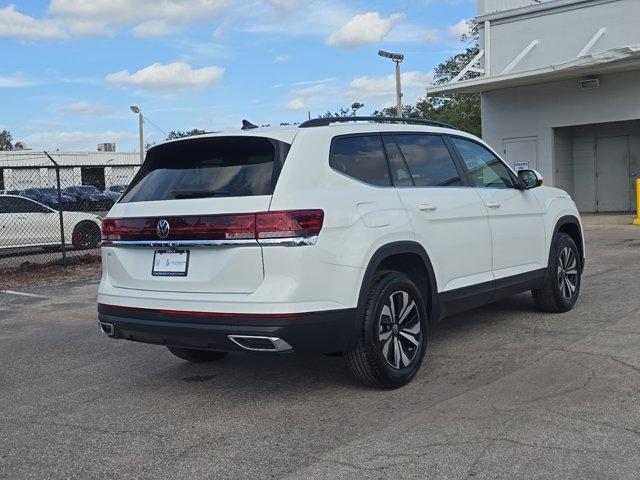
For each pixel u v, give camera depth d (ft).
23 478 12.47
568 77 63.16
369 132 17.46
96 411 16.15
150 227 15.90
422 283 17.76
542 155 67.87
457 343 20.44
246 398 16.52
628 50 53.31
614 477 11.22
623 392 15.15
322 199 15.08
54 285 38.14
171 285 15.66
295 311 14.32
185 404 16.33
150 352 21.89
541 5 65.72
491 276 20.06
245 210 14.62
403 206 16.96
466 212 19.02
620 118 62.34
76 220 52.49
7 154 191.31
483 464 11.94
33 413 16.21
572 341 19.74
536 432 13.19
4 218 49.24
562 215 24.04
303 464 12.42
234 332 14.53
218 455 13.08
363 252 15.46
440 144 19.69
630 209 69.00
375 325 15.62
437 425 13.87
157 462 12.91
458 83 66.54
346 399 15.93
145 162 17.70
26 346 23.66
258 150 15.67
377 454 12.64
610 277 30.53
